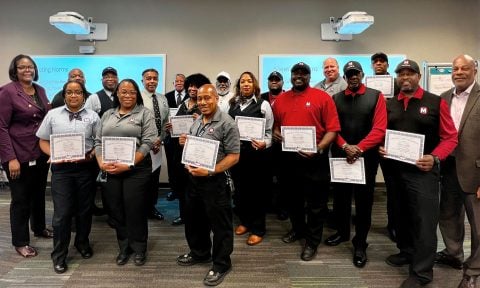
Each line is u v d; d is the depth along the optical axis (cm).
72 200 244
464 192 217
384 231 317
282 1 476
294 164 261
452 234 239
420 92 212
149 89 322
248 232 311
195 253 248
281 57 477
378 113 231
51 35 478
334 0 476
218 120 216
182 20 478
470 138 212
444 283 222
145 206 248
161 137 331
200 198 227
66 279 229
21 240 262
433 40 481
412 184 210
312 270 242
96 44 479
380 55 325
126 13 476
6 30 477
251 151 277
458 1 478
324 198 256
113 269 243
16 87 251
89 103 315
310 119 248
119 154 232
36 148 258
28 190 262
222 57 481
